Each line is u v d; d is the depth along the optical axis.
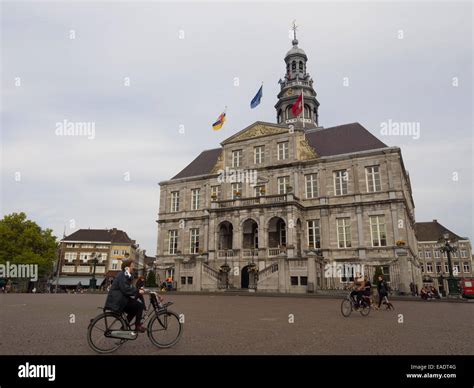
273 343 7.89
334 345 7.71
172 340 7.56
